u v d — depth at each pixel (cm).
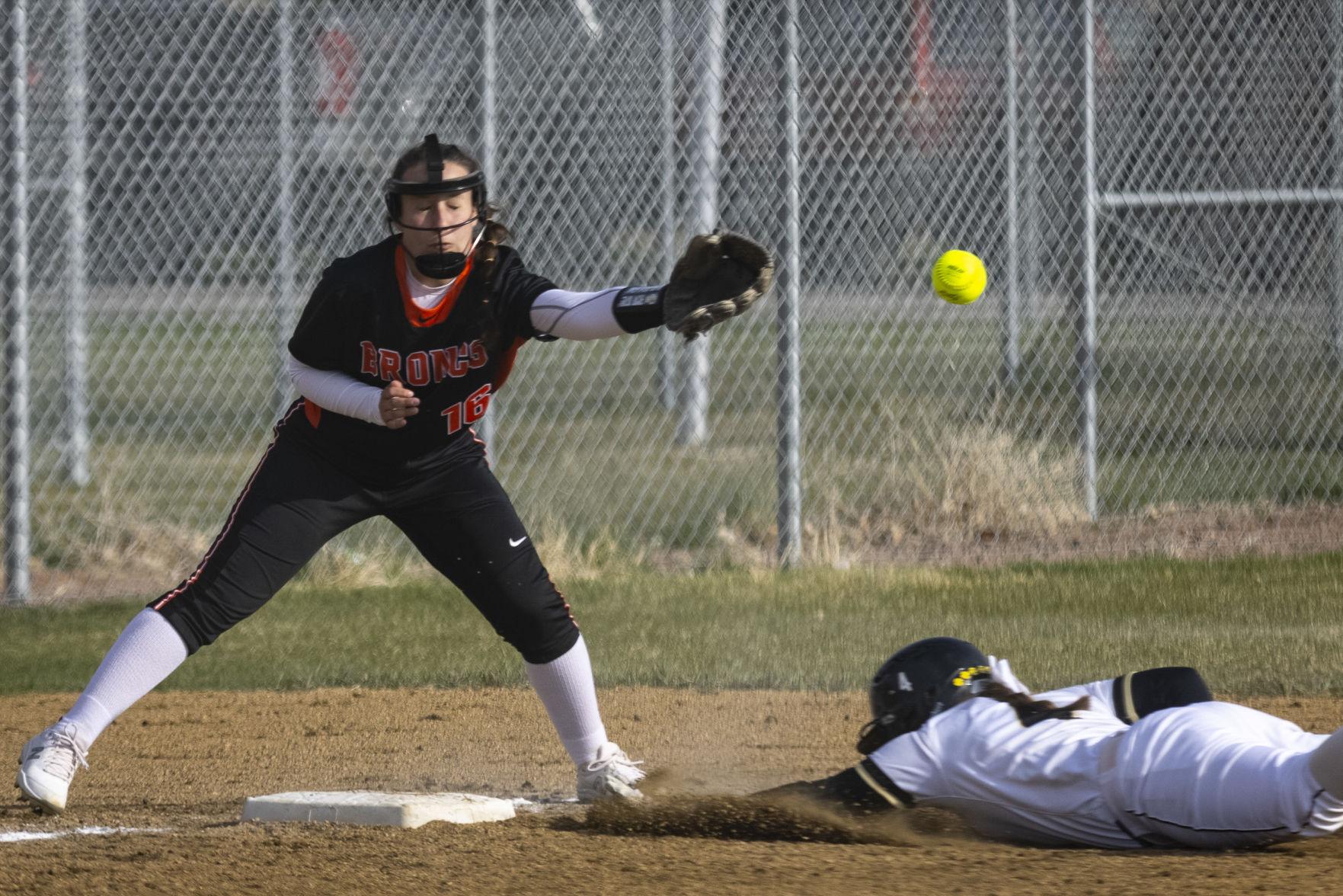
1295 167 3709
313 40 3303
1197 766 1195
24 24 2872
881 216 3872
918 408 3894
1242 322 4006
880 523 3394
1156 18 3697
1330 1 3697
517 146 3522
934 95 3644
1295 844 1231
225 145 3522
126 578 3072
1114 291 3869
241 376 4816
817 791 1331
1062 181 3812
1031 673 2189
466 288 1386
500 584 1498
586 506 3578
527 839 1351
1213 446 3822
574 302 1371
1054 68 3844
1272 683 2128
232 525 1457
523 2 3356
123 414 4044
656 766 1752
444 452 1468
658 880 1170
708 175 3678
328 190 3559
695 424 4081
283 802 1476
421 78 3306
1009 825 1284
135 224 3828
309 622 2748
